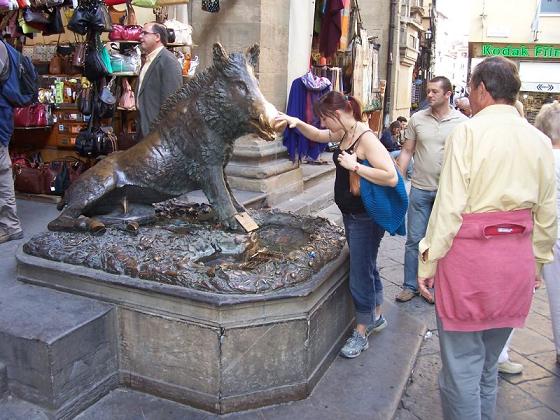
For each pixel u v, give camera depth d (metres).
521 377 3.21
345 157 2.81
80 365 2.60
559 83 17.38
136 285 2.65
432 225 2.16
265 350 2.61
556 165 3.05
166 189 3.29
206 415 2.60
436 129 4.05
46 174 5.33
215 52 3.04
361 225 3.02
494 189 2.11
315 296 2.75
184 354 2.63
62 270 2.88
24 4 4.50
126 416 2.60
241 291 2.55
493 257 2.13
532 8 17.11
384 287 4.63
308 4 6.57
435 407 2.87
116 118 6.05
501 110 2.19
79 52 5.04
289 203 5.90
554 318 3.29
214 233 3.19
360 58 9.22
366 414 2.65
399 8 13.29
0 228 4.11
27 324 2.57
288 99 6.54
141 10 6.25
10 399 2.60
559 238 3.15
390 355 3.24
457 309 2.18
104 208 3.38
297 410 2.66
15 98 3.90
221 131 3.15
